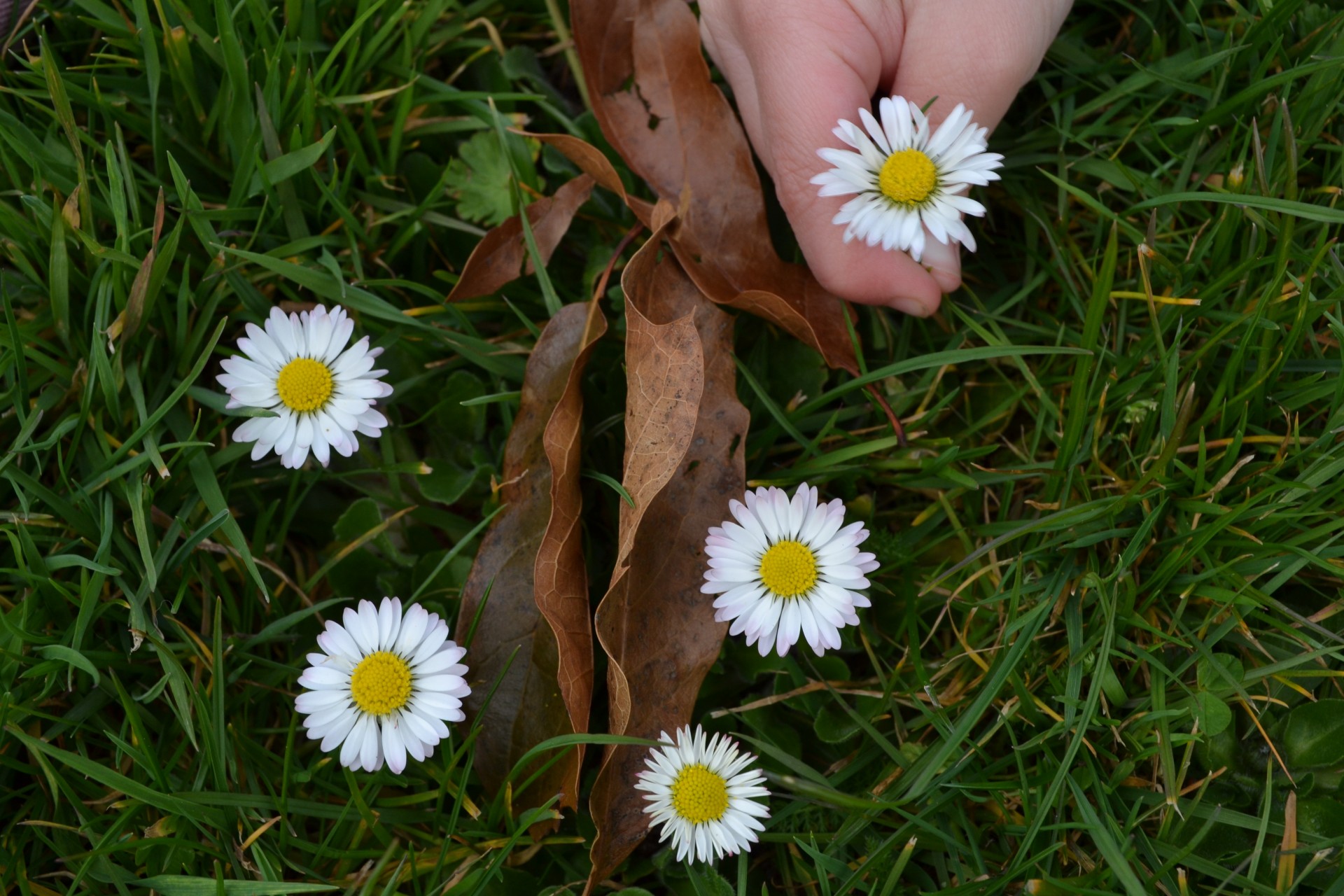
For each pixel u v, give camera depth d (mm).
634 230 282
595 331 276
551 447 264
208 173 295
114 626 274
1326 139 293
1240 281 286
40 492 268
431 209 298
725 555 262
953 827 269
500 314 297
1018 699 271
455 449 292
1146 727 269
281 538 283
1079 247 298
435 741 256
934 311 285
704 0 280
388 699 256
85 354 279
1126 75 305
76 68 289
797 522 262
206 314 281
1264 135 293
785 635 261
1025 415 295
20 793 266
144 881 259
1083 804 260
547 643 268
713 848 260
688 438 257
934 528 288
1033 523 274
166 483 276
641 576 266
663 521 268
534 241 283
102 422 277
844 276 275
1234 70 296
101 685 269
